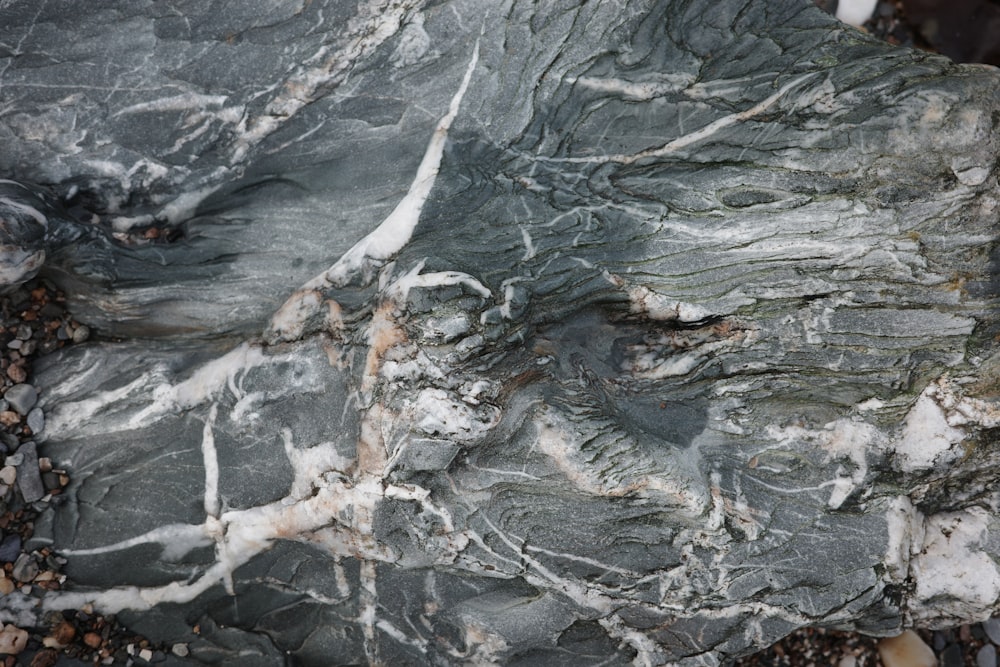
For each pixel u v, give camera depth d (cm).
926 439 165
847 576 166
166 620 167
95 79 167
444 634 166
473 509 162
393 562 163
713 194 163
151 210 170
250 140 169
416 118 167
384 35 167
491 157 166
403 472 159
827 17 166
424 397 158
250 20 166
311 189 169
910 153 160
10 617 165
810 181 162
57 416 170
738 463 167
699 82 166
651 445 163
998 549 168
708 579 165
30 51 166
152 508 167
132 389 169
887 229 161
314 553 165
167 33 166
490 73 166
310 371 164
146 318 171
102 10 166
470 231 163
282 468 164
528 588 165
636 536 164
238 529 165
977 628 186
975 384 163
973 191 159
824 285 162
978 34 187
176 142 168
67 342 173
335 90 167
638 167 165
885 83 161
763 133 163
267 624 168
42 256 164
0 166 167
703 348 165
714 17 166
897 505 167
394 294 159
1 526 167
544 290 163
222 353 169
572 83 166
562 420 161
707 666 167
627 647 167
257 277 170
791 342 164
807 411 167
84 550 167
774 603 166
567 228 164
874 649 186
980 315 162
